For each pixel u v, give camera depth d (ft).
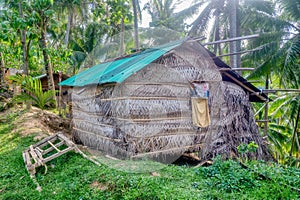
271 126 39.24
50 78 30.40
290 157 35.12
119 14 30.55
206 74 20.40
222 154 19.13
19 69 42.45
